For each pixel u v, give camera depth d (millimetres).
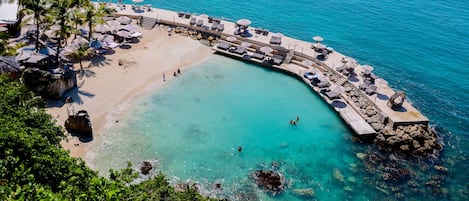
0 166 25422
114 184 26000
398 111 60312
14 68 55344
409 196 47750
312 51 77000
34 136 31328
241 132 56094
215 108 60625
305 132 57469
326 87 66562
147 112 57750
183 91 63750
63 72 58531
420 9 104938
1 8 69250
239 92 65375
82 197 23969
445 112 65125
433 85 72562
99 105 57531
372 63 79000
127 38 76188
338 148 54906
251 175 48781
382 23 96062
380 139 55812
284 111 61750
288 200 45719
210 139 54031
